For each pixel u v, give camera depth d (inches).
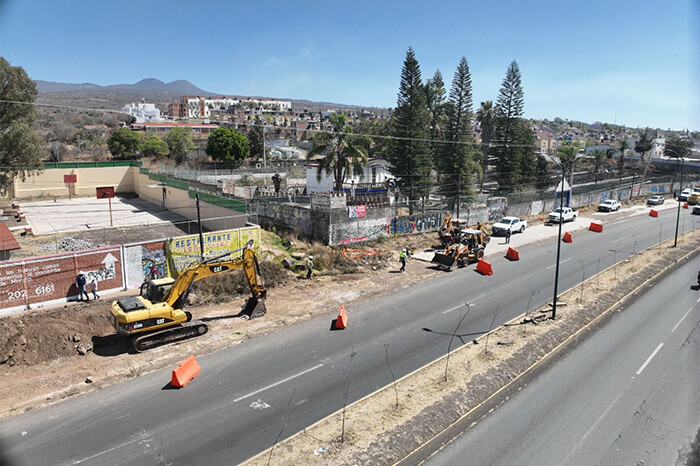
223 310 899.4
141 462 450.3
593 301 941.2
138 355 703.1
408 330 795.4
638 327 812.6
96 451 469.1
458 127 2188.7
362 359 681.0
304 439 485.1
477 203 1936.5
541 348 713.6
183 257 1050.1
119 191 2411.4
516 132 2361.0
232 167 3371.1
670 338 761.0
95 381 623.8
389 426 506.6
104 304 856.9
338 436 489.4
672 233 1744.6
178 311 758.5
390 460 453.4
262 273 1059.9
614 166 4082.2
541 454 464.1
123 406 557.9
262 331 794.8
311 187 2230.6
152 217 1738.4
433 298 976.3
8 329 708.7
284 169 3078.2
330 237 1349.7
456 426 514.3
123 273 955.3
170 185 1879.9
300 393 582.6
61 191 2260.1
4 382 625.6
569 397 575.2
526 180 2484.0
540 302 944.3
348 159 1678.2
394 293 1014.4
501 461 453.4
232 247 1133.7
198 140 4281.5
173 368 658.8
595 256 1362.0
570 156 2753.4
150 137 3673.7
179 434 497.0
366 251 1341.0
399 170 2044.8
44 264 845.8
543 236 1670.8
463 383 602.2
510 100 2345.0
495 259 1332.4
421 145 2018.9
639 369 650.2
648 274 1158.3
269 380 618.2
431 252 1395.2
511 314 873.5
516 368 647.8
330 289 1039.6
